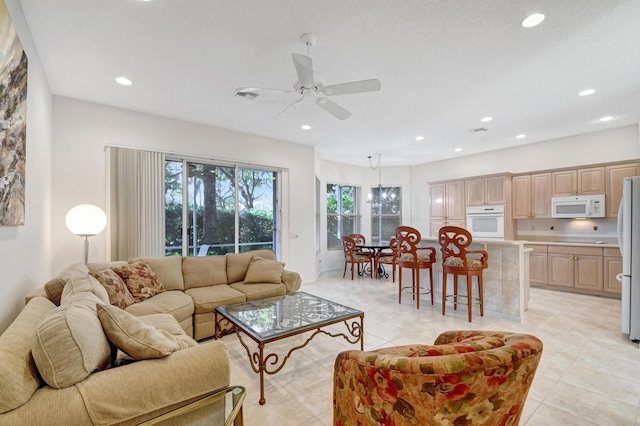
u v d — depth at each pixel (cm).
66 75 289
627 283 287
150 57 259
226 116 404
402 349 118
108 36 229
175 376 117
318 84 243
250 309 266
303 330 218
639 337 279
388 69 280
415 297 445
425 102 359
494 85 314
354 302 432
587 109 383
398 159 699
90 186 351
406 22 213
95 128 355
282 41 236
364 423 104
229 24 215
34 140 243
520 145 567
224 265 370
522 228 579
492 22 213
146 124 389
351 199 784
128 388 108
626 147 454
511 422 97
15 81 178
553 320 349
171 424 116
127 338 127
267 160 507
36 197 253
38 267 263
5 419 91
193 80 301
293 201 540
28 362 105
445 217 650
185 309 277
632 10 200
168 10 200
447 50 249
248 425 174
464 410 87
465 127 457
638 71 284
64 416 96
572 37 231
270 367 243
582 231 509
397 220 779
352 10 201
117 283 263
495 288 366
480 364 84
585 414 181
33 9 197
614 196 450
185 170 425
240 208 486
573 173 490
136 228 372
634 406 188
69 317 114
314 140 531
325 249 717
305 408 190
